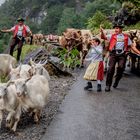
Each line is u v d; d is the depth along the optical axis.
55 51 20.17
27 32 18.17
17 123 9.34
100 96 12.64
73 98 12.32
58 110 10.87
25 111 10.05
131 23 28.72
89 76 13.49
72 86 14.38
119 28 13.57
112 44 13.57
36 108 9.52
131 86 14.48
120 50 13.52
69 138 8.64
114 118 10.20
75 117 10.23
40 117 10.10
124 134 8.98
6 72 13.62
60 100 12.02
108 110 10.94
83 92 13.27
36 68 11.84
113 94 12.99
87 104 11.55
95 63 13.47
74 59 19.56
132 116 10.42
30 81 9.63
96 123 9.75
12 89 9.15
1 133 8.91
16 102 9.15
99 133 9.02
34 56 16.97
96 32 26.31
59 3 137.62
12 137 8.66
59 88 13.88
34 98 9.44
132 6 28.88
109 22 32.88
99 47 13.44
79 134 8.91
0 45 52.44
